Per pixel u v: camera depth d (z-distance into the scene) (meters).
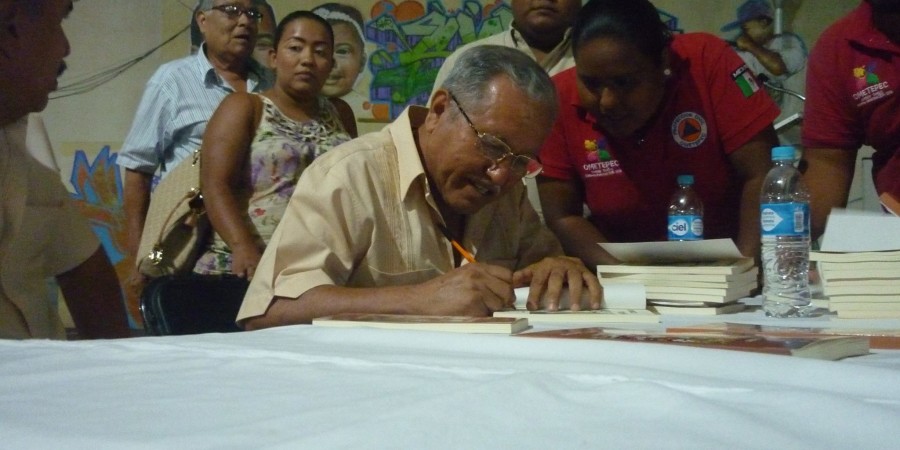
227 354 0.84
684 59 2.00
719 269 1.39
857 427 0.49
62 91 4.52
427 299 1.26
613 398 0.56
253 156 2.09
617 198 2.07
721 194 2.06
